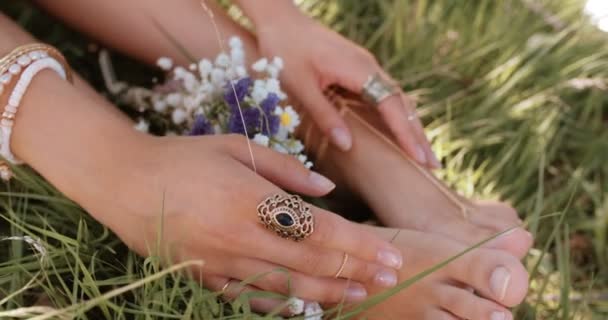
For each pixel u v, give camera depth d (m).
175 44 0.73
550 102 0.88
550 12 0.95
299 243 0.58
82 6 0.74
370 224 0.73
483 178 0.80
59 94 0.61
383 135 0.73
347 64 0.71
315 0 0.92
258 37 0.74
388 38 0.90
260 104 0.66
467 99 0.86
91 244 0.64
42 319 0.56
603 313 0.73
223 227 0.58
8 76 0.61
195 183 0.58
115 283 0.60
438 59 0.89
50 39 0.83
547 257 0.74
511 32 0.91
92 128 0.61
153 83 0.82
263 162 0.61
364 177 0.72
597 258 0.78
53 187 0.66
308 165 0.65
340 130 0.71
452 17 0.92
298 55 0.72
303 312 0.61
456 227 0.69
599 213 0.80
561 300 0.67
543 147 0.82
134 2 0.73
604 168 0.84
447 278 0.65
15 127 0.61
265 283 0.60
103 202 0.60
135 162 0.59
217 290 0.61
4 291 0.61
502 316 0.62
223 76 0.68
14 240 0.64
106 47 0.77
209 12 0.70
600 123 0.89
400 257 0.60
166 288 0.61
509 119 0.85
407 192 0.71
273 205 0.57
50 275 0.63
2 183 0.69
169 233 0.59
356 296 0.62
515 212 0.72
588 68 0.90
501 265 0.63
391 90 0.71
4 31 0.63
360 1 0.94
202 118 0.67
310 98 0.71
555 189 0.83
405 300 0.64
